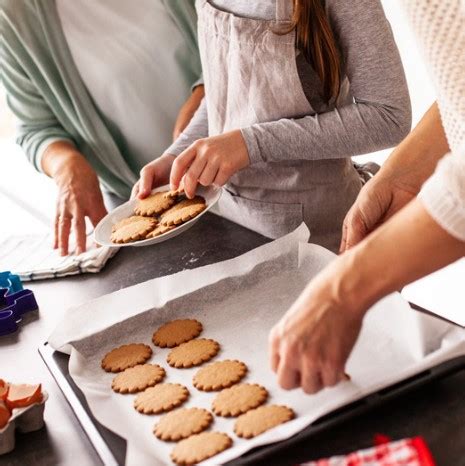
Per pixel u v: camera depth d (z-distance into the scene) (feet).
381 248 2.83
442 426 3.22
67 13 6.76
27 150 6.98
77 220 6.14
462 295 8.55
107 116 7.13
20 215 10.26
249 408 3.71
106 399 4.00
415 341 3.73
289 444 3.18
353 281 2.85
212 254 5.32
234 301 4.69
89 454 3.51
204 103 6.09
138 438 3.60
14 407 3.66
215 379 4.01
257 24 4.99
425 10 3.01
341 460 2.81
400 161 4.11
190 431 3.62
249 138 4.92
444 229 2.72
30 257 5.98
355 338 2.96
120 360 4.33
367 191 4.16
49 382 4.21
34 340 4.71
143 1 6.92
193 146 4.99
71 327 4.54
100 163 7.20
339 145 4.84
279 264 4.79
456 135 3.26
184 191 5.10
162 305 4.64
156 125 7.21
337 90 4.90
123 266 5.49
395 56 4.72
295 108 5.07
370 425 3.31
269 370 4.02
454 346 3.40
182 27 6.94
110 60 6.88
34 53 6.67
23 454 3.59
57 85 6.82
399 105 4.75
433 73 3.16
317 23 4.72
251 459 3.15
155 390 4.03
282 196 5.40
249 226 5.64
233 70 5.23
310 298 2.94
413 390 3.36
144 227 5.08
